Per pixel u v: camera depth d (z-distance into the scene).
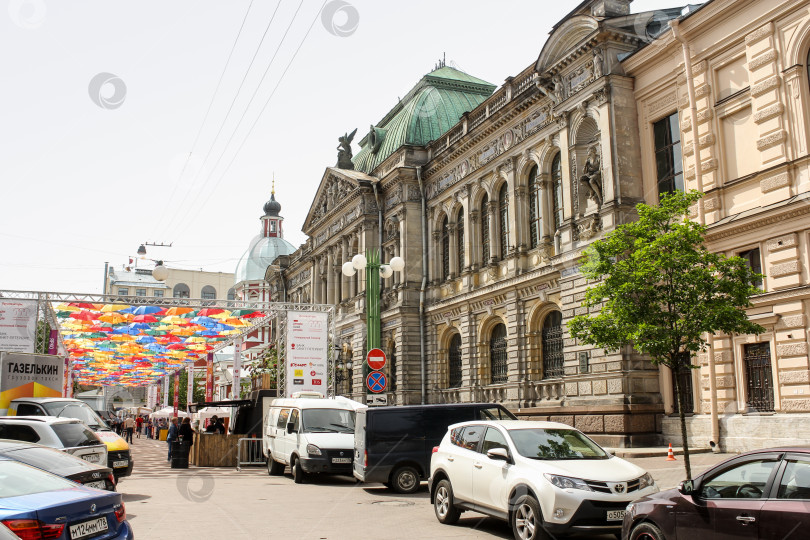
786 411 21.66
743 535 8.29
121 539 8.89
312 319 32.38
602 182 29.17
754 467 8.65
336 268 56.94
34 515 7.97
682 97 26.64
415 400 44.06
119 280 125.44
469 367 39.25
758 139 23.31
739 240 23.62
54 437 16.53
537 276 33.38
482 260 39.66
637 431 26.55
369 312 36.00
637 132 29.08
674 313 15.71
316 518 14.72
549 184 34.09
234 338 46.41
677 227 16.05
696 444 24.83
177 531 13.10
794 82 22.31
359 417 20.03
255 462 29.53
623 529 10.09
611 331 16.30
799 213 21.56
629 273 16.02
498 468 12.50
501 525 13.80
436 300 43.66
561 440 12.85
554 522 10.99
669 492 9.62
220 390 88.12
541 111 34.41
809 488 7.93
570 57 30.89
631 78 29.38
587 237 29.44
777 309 22.16
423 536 12.57
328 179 57.25
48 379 28.17
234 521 14.30
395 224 47.38
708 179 25.00
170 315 36.47
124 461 20.22
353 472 21.39
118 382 85.12
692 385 26.05
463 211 41.50
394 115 54.47
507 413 20.17
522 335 34.97
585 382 28.98
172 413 62.50
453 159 42.44
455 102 49.16
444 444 14.66
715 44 25.14
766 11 23.28
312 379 31.89
